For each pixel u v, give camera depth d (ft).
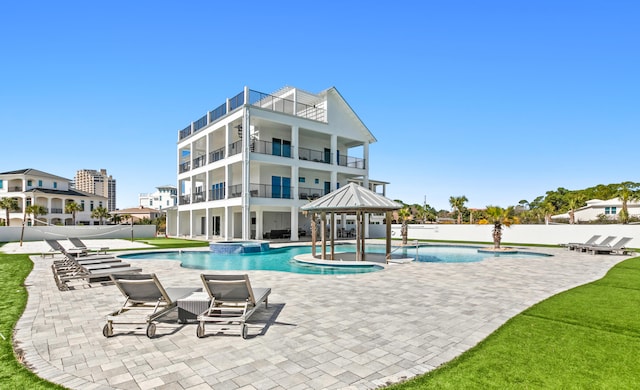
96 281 28.04
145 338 15.10
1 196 155.33
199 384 10.73
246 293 16.90
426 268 37.55
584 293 24.32
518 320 17.58
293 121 84.74
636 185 165.07
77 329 16.43
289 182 93.04
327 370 11.76
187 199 104.42
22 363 12.41
